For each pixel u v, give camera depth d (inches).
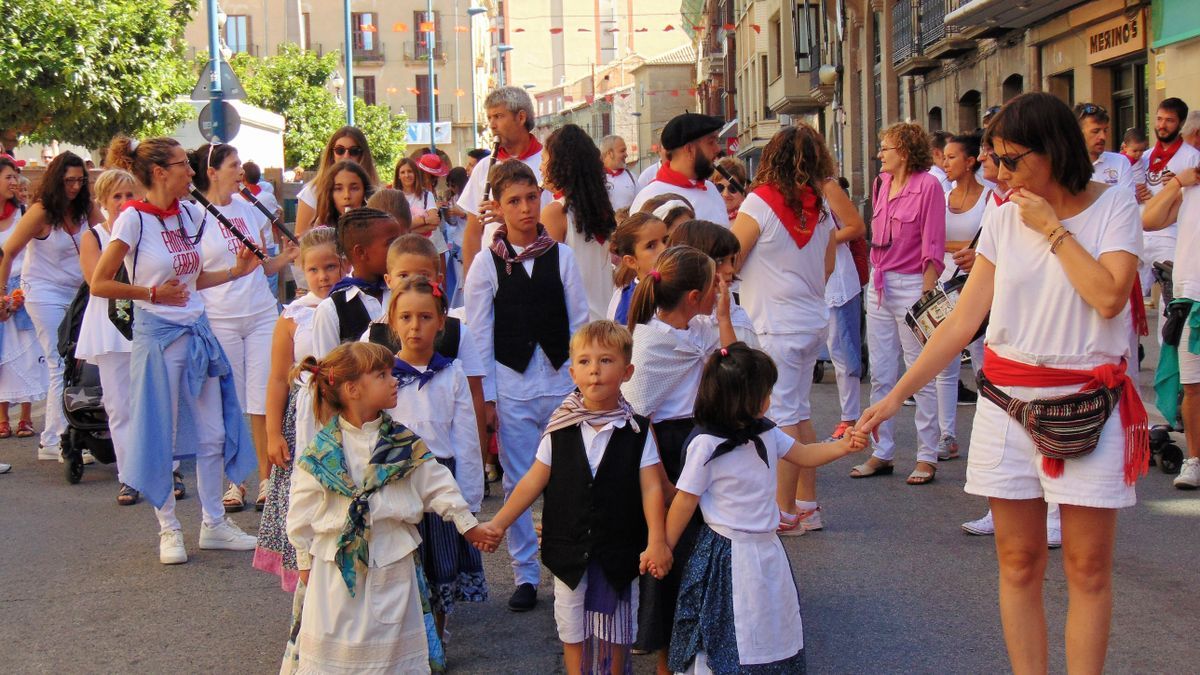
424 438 199.8
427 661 182.5
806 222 262.8
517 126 308.7
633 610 184.7
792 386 267.9
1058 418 162.9
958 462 349.4
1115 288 159.8
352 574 175.5
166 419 269.4
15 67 874.8
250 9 2439.7
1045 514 172.7
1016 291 168.4
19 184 424.2
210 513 281.0
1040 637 172.4
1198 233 299.3
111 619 232.7
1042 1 759.7
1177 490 307.7
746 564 172.2
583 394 186.1
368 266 220.5
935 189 322.0
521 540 232.1
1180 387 312.7
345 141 332.5
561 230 270.7
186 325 274.2
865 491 319.0
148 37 975.6
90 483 358.3
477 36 3026.6
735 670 170.6
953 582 240.4
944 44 996.6
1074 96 807.7
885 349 335.3
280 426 224.1
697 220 216.5
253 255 290.4
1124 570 244.5
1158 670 193.3
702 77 2903.5
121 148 295.3
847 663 200.4
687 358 198.1
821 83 1363.2
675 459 198.2
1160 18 669.9
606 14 4562.0
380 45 2778.1
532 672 200.5
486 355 233.1
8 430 438.6
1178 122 438.0
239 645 217.6
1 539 293.3
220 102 660.7
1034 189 166.6
